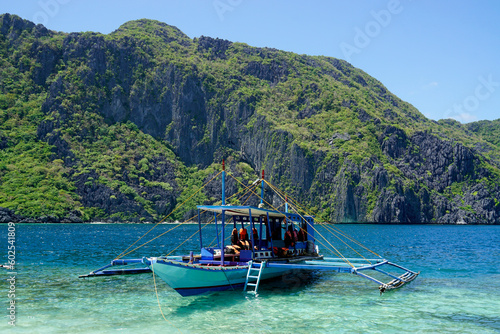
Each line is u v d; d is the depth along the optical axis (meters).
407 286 28.45
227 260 25.84
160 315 20.48
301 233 32.66
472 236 118.06
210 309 21.67
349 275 32.84
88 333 17.84
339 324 19.39
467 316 20.84
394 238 104.12
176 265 21.27
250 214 25.61
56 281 29.20
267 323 19.41
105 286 27.30
